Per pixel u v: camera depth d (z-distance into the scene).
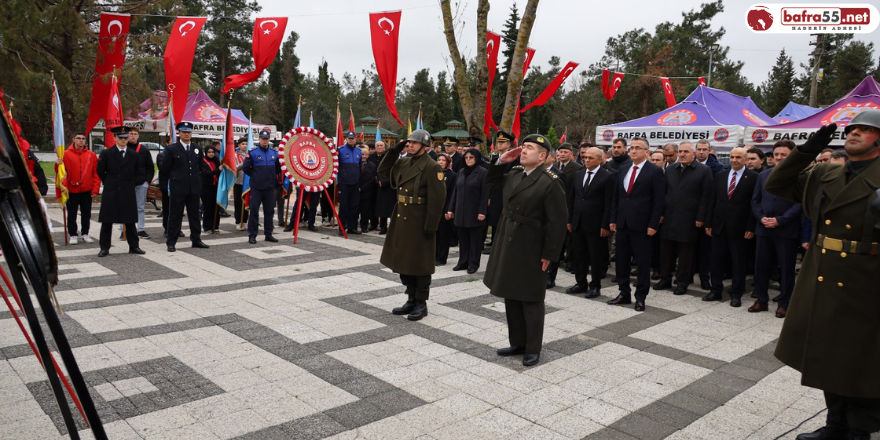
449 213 8.98
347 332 5.51
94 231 11.24
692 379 4.58
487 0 11.09
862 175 3.32
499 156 5.15
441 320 6.04
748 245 7.08
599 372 4.68
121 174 8.69
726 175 7.13
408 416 3.76
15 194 1.71
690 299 7.39
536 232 4.74
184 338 5.16
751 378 4.63
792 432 3.69
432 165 5.84
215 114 17.38
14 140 1.69
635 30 39.69
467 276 8.40
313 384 4.24
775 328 6.08
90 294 6.54
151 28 22.81
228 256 9.16
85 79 16.41
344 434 3.49
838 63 39.59
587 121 42.09
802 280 3.59
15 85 15.91
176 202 9.36
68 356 1.74
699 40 42.09
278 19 9.53
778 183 3.72
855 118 3.32
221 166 11.28
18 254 1.69
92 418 1.77
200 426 3.53
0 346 4.77
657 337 5.68
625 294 6.98
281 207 12.95
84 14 16.94
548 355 5.07
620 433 3.62
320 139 11.14
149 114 17.33
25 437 3.32
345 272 8.20
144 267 8.09
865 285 3.25
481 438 3.49
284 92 49.28
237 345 5.03
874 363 3.21
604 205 7.12
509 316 4.96
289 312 6.11
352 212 11.98
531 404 4.02
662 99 35.34
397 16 9.93
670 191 7.70
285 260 8.98
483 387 4.30
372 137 33.66
